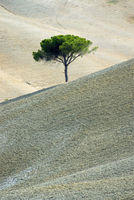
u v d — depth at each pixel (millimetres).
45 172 46688
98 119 56625
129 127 51344
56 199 33250
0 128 63156
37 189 37906
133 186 31953
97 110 59219
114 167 39719
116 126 52938
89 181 37375
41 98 71312
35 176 46344
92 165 44594
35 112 65562
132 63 73125
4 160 52844
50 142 54344
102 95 63656
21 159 52000
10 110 70312
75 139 53250
